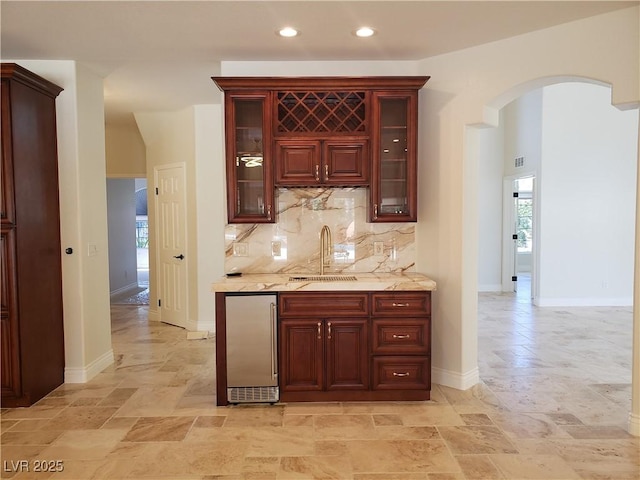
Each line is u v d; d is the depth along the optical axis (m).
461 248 3.61
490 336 5.32
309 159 3.54
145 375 4.03
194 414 3.20
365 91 3.50
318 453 2.67
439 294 3.76
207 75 4.19
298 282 3.32
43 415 3.19
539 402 3.40
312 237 3.91
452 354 3.70
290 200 3.89
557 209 7.02
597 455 2.64
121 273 8.62
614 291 7.14
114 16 2.90
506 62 3.34
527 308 6.94
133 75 4.17
